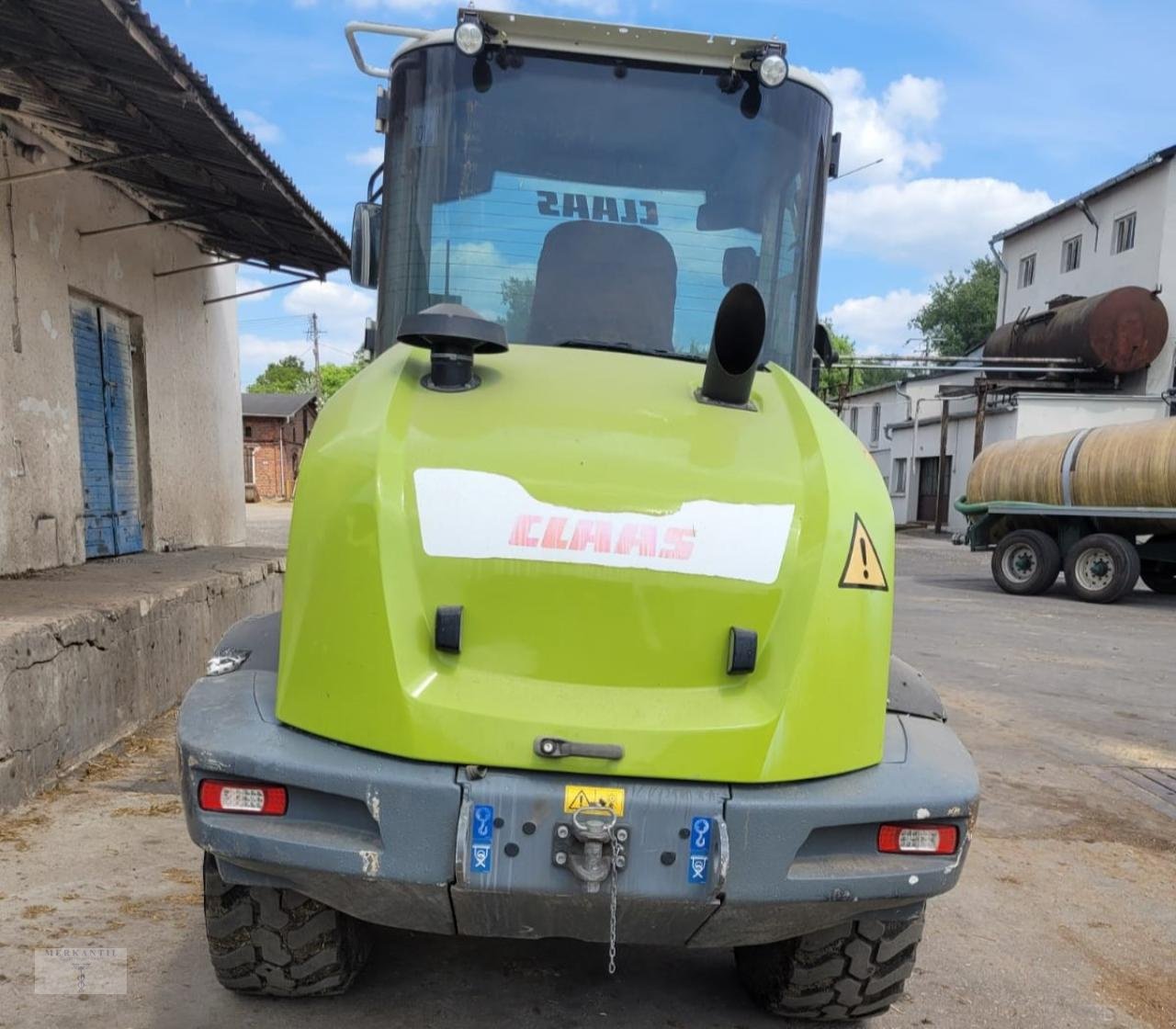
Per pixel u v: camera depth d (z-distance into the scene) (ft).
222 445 35.24
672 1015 9.35
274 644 8.26
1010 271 104.73
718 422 8.38
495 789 6.65
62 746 14.85
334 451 7.67
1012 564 47.19
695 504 7.45
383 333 10.77
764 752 6.95
